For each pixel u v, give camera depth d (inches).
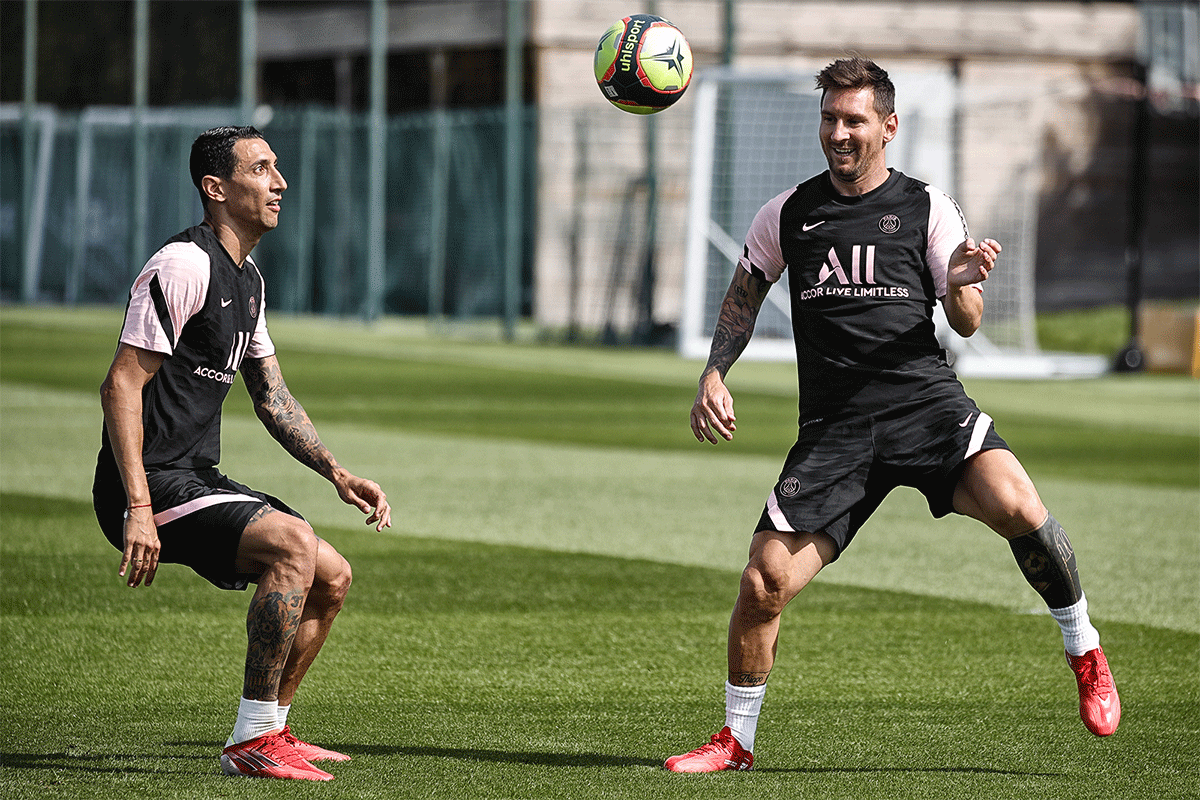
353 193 4042.8
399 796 539.8
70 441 1609.3
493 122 3732.8
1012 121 4008.4
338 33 4247.0
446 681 725.9
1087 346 3531.0
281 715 585.6
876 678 740.7
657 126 3663.9
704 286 3058.6
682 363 2844.5
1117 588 973.8
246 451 1572.3
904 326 592.1
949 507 597.9
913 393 592.4
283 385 616.1
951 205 597.3
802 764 593.0
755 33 3924.7
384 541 1103.0
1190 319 2893.7
